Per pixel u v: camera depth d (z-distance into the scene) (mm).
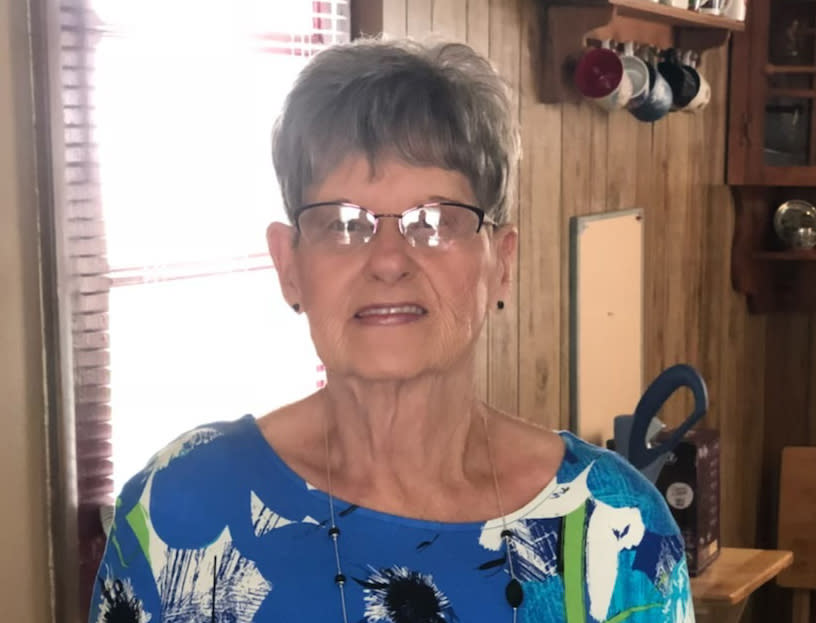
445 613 982
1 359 1405
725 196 3170
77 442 1537
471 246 1005
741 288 3244
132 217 1645
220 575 999
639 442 2137
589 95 2260
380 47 1005
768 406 3492
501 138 1024
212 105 1748
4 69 1384
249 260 1826
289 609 980
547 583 1009
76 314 1521
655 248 2803
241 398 1856
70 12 1479
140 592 1008
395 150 976
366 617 977
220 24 1716
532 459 1082
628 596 1029
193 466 1045
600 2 2184
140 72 1635
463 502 1040
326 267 993
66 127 1490
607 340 2557
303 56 1856
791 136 3109
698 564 2299
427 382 1014
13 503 1435
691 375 2072
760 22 3066
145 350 1692
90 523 1561
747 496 3395
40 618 1479
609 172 2553
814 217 3229
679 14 2398
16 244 1413
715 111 3080
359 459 1042
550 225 2316
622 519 1043
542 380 2328
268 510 1021
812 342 3406
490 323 2127
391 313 985
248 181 1816
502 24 2123
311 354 1975
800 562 3014
